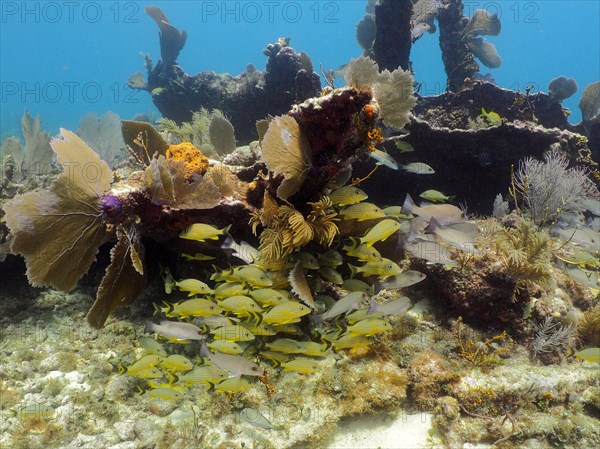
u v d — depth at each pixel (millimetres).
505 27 46344
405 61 3703
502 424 1604
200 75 4312
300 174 1732
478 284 1878
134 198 1759
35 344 1906
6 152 3211
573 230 2021
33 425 1617
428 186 2783
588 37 46656
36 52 45125
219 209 1869
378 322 1612
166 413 1660
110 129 4141
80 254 1722
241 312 1634
